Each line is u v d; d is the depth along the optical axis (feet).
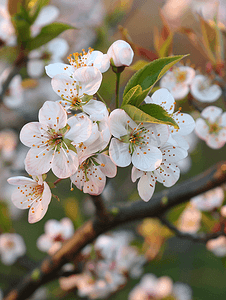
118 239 2.12
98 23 2.39
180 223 1.65
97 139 1.22
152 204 1.43
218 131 1.44
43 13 1.51
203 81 1.46
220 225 1.52
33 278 1.49
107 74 1.74
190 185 1.43
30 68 1.61
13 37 1.54
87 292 1.72
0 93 1.56
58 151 1.23
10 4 1.47
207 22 1.48
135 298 2.31
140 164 1.23
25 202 1.27
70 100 1.23
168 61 1.24
